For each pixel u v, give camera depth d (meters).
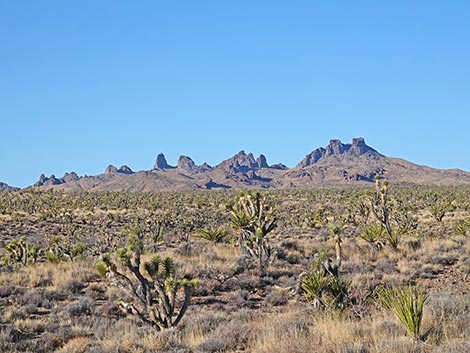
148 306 11.71
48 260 25.14
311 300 12.62
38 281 18.81
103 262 12.02
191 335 10.59
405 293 9.09
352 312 11.24
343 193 109.56
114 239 42.66
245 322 11.96
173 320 12.71
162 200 100.31
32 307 15.23
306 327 9.70
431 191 114.44
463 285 17.30
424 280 18.38
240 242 23.52
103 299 16.78
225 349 9.42
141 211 81.88
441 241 26.02
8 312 14.26
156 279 11.66
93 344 11.09
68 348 10.88
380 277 18.61
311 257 23.31
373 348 7.75
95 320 13.83
